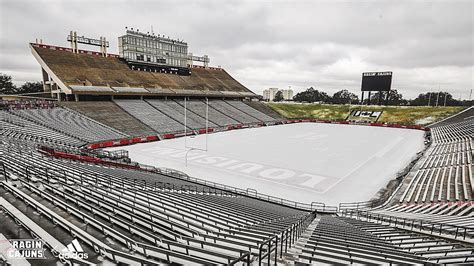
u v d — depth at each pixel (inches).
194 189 730.2
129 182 578.2
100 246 213.5
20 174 428.8
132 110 1985.7
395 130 2278.5
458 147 1291.8
